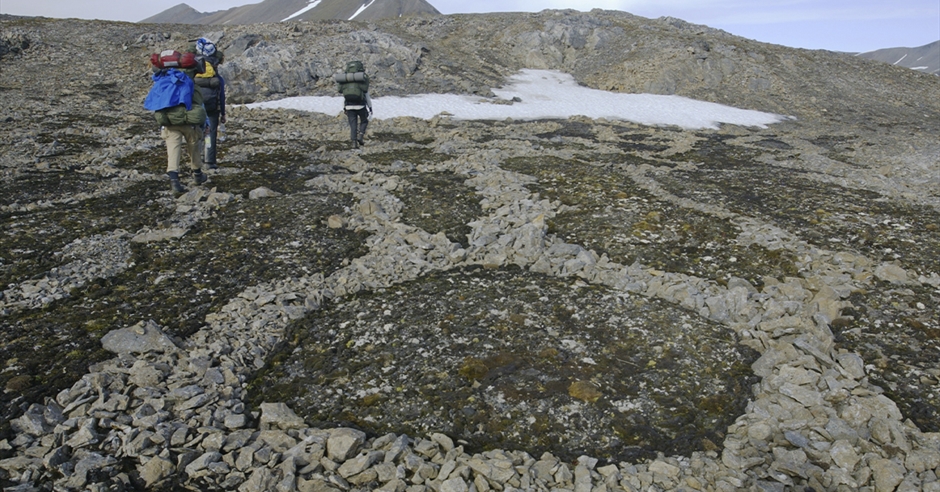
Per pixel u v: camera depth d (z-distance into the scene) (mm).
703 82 28656
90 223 7371
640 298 6031
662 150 15422
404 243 7309
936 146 16375
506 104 23906
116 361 4461
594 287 6301
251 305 5488
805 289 6254
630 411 4301
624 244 7602
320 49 25766
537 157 13031
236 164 11016
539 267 6762
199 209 8133
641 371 4785
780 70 30844
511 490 3428
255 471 3461
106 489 3305
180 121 8461
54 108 16031
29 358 4453
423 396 4395
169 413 3992
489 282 6383
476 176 10656
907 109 27062
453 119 20281
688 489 3520
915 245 7805
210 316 5281
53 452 3490
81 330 4910
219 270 6336
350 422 4113
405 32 34125
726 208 9281
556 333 5312
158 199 8562
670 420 4230
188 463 3605
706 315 5719
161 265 6348
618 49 32250
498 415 4211
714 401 4445
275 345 5043
